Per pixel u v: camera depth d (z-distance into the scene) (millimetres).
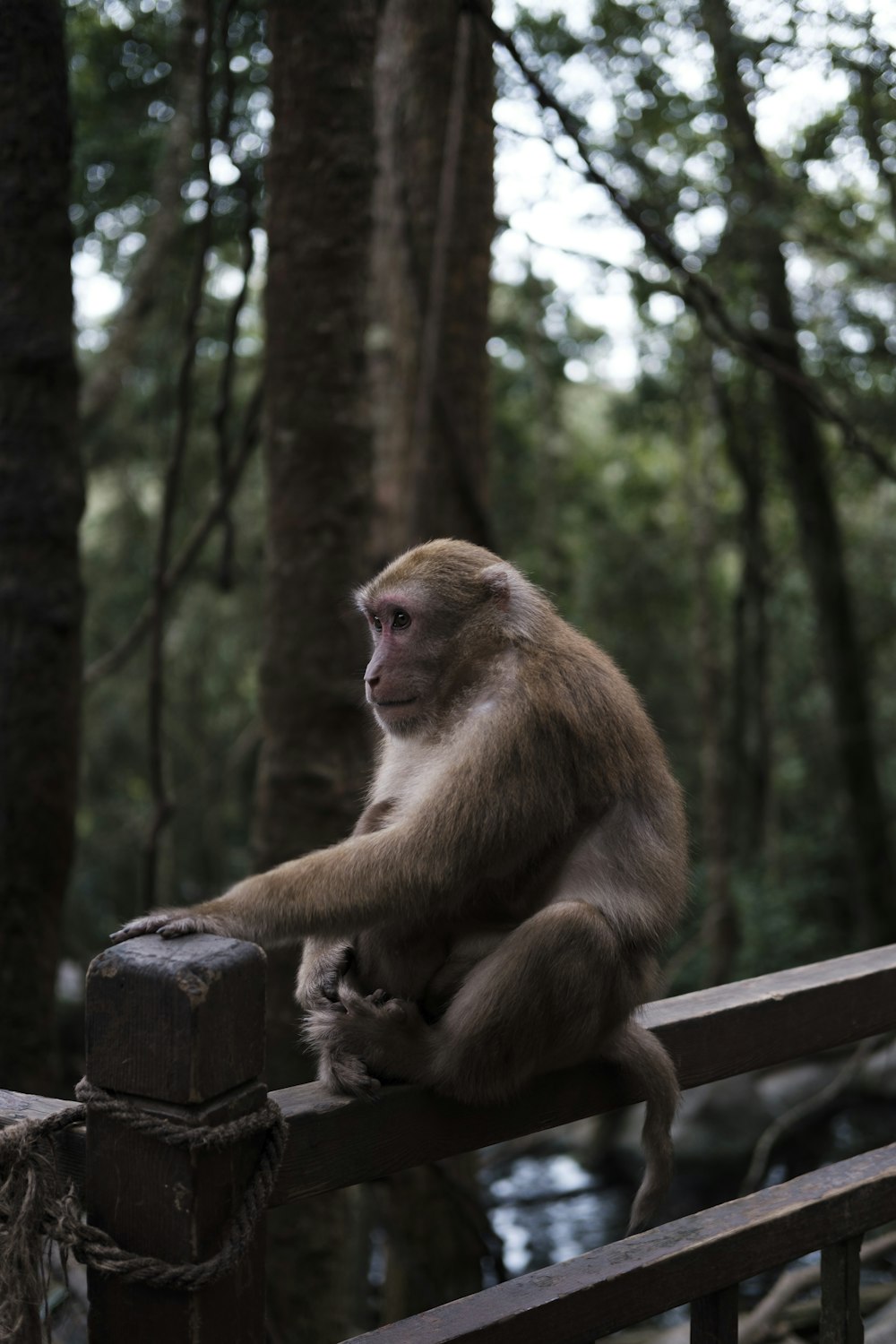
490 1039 2730
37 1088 5109
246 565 18734
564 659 3203
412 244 6945
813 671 21438
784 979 3436
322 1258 5992
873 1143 13656
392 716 3398
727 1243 2807
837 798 20141
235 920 2695
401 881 2824
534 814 2988
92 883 19141
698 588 17172
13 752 5012
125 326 9703
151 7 9070
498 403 18438
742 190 10141
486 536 7117
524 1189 13414
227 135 6066
